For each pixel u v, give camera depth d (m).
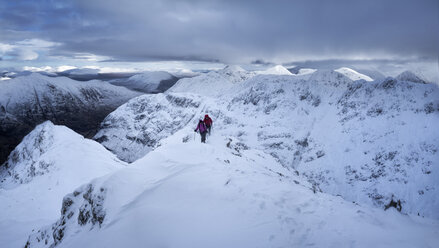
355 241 9.27
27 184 82.25
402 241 9.39
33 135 166.75
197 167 16.58
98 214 14.91
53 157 92.00
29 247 27.22
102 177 19.22
